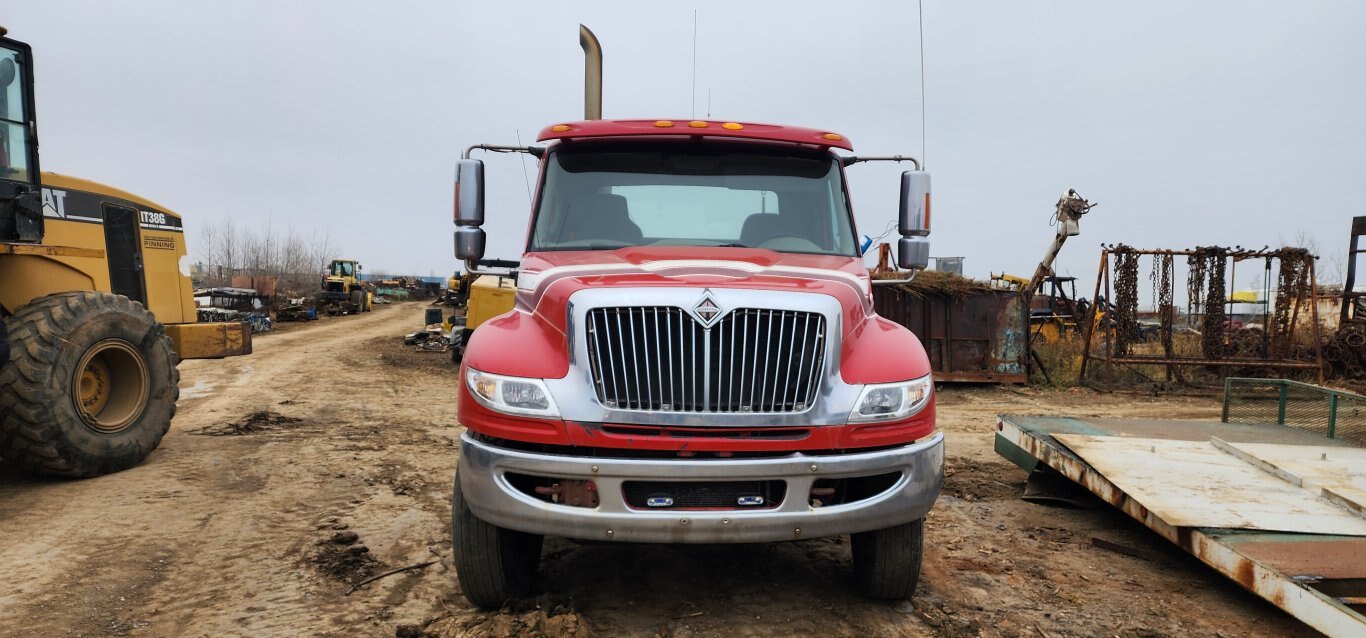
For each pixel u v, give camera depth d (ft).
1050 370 46.78
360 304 133.18
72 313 18.99
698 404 9.94
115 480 19.40
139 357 20.85
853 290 11.53
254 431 26.86
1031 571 13.64
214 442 24.54
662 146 14.51
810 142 14.46
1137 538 15.62
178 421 28.14
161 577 13.15
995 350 43.39
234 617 11.54
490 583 11.15
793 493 9.88
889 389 10.38
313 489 19.03
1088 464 16.34
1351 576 10.59
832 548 14.57
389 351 63.67
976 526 16.42
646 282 10.70
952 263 60.08
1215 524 12.66
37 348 18.13
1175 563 14.12
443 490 19.13
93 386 20.38
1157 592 12.73
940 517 17.10
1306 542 11.86
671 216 14.14
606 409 9.84
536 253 13.62
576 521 9.79
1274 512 13.33
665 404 9.94
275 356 56.90
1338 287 62.39
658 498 9.91
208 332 26.58
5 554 14.12
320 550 14.49
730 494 9.97
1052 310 60.44
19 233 19.25
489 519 10.16
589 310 10.21
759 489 10.02
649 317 10.15
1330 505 13.76
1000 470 22.04
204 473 20.38
